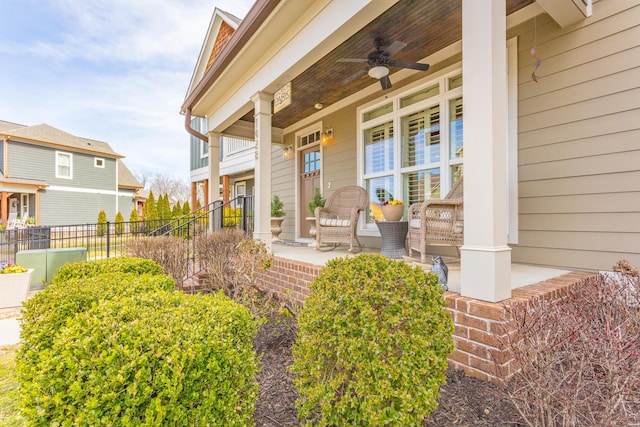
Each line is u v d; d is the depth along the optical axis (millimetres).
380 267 1676
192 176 13758
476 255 2098
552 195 3264
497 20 2105
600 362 1438
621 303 1970
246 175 12594
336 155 6039
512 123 3537
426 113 4551
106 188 18234
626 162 2830
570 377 1540
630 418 1387
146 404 1053
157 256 4148
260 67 4215
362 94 5426
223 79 4762
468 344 2059
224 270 3975
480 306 1999
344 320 1445
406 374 1346
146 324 1303
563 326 1604
